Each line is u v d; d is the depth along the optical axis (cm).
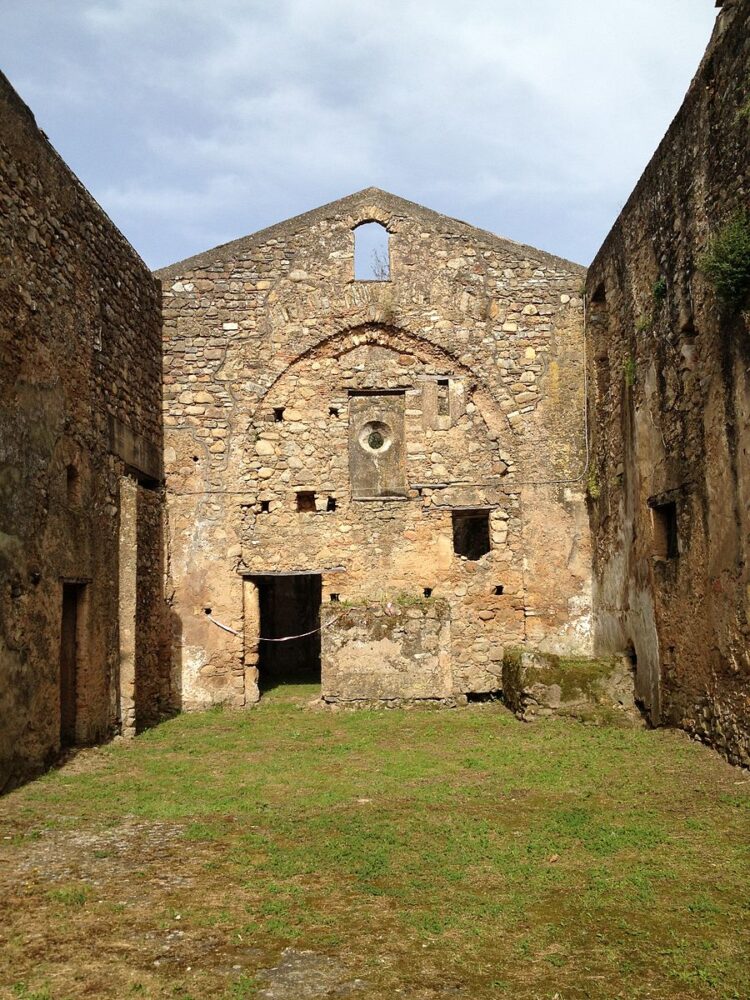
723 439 743
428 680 1177
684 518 845
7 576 720
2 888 482
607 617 1159
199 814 636
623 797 653
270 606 1841
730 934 408
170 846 559
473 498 1283
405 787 711
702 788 664
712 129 755
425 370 1306
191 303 1288
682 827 573
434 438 1296
